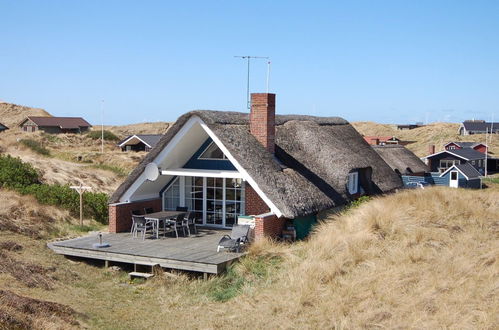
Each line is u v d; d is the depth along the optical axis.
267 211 19.20
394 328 10.34
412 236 14.83
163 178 21.16
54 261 16.67
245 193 19.69
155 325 12.07
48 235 19.45
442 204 17.56
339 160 21.67
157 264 15.80
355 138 27.55
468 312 10.54
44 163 33.12
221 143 18.30
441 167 59.88
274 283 13.94
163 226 20.02
